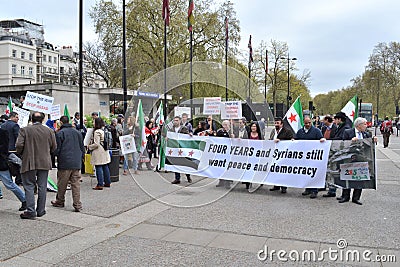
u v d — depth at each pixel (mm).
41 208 7066
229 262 4871
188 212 7367
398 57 60719
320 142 8773
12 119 8234
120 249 5371
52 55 92125
